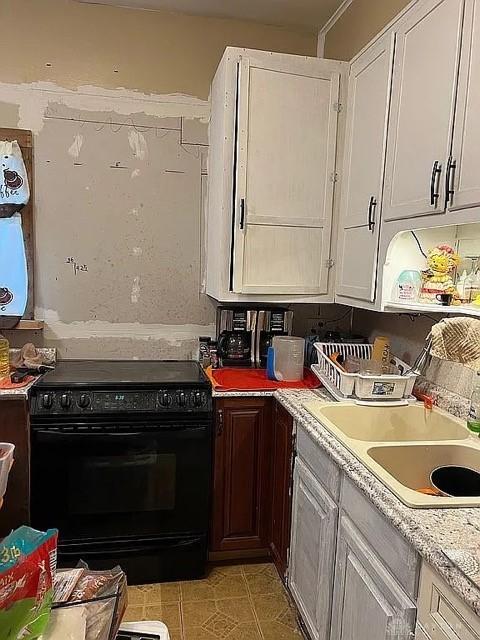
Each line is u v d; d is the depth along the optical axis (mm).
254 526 2439
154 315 2826
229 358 2709
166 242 2793
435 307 1685
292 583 2045
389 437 2035
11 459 1654
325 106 2377
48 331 2723
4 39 2535
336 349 2488
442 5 1590
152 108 2705
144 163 2723
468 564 966
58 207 2654
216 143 2566
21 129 2576
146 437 2232
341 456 1507
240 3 2596
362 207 2174
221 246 2406
